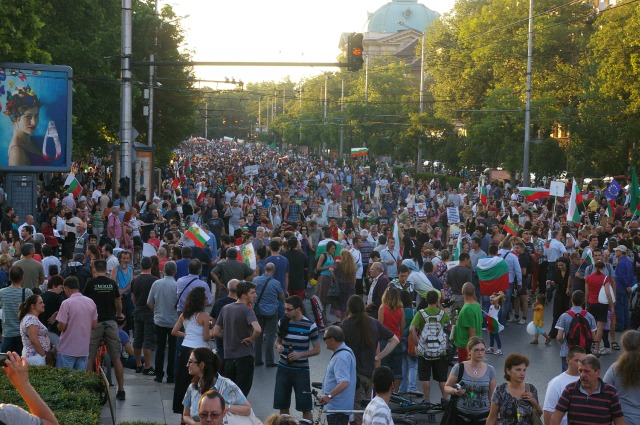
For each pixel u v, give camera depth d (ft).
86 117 170.19
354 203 165.89
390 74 393.09
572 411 34.63
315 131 493.36
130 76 115.03
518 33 283.18
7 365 22.94
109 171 228.43
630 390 36.78
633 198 129.49
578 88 255.91
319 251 83.92
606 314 70.33
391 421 34.09
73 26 167.53
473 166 260.42
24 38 129.80
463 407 41.14
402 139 326.24
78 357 50.70
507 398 37.32
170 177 277.03
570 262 76.95
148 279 61.77
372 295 65.05
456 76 322.55
